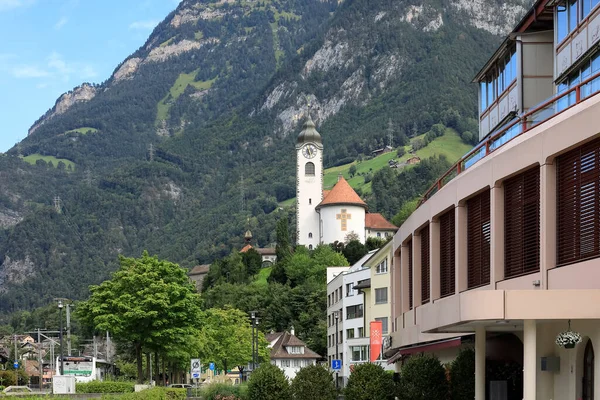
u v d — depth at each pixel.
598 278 25.64
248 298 195.12
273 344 162.38
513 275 31.56
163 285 81.06
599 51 33.75
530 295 25.47
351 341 117.69
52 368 137.75
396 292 54.06
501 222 32.22
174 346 81.38
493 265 32.28
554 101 30.88
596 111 25.31
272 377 50.81
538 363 30.84
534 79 41.25
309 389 48.78
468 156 37.88
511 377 36.00
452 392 38.56
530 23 41.12
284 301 185.62
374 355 71.38
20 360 162.75
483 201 34.91
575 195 27.30
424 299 44.66
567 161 27.73
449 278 39.41
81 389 81.06
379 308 104.31
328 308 139.25
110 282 83.19
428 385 39.88
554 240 28.38
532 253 30.25
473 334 38.28
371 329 71.62
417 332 44.00
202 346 99.44
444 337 42.81
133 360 134.62
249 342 128.25
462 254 36.62
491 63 45.72
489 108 47.50
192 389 75.62
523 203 30.86
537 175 29.92
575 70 36.53
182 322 82.31
